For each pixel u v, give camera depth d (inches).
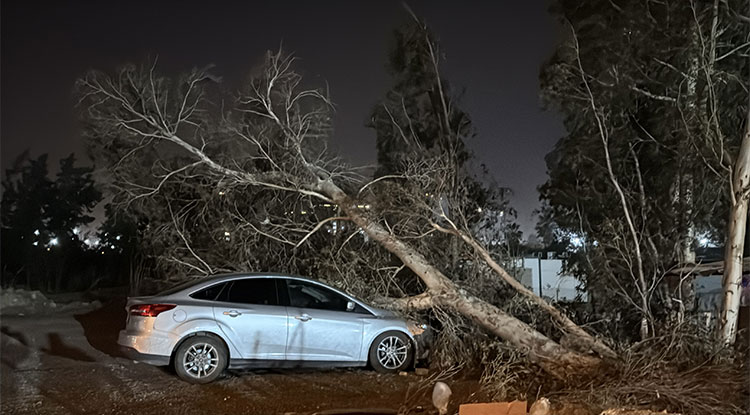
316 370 437.7
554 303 478.6
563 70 538.3
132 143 532.1
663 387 317.7
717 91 482.9
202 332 396.5
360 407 335.0
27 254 1234.6
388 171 605.3
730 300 392.8
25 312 786.2
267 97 511.8
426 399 349.1
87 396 360.8
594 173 557.0
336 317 422.6
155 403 346.0
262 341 405.4
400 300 458.3
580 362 381.4
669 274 490.3
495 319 423.2
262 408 336.5
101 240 1269.7
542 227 628.4
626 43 538.3
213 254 555.2
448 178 504.1
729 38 500.7
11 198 1268.5
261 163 538.9
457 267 506.9
